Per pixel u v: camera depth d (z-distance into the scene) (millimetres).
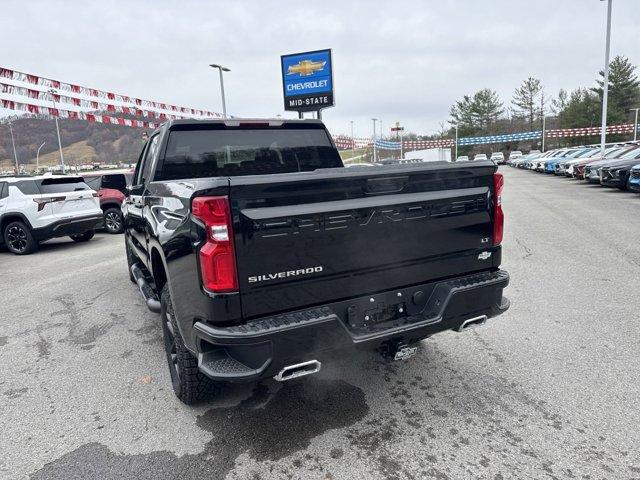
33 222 9578
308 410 3119
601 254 7332
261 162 4367
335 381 3508
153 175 3953
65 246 10945
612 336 4125
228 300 2332
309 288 2541
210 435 2873
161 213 3064
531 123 88000
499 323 4523
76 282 6973
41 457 2711
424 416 3002
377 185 2650
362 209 2596
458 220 2996
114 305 5668
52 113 11766
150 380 3650
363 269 2686
